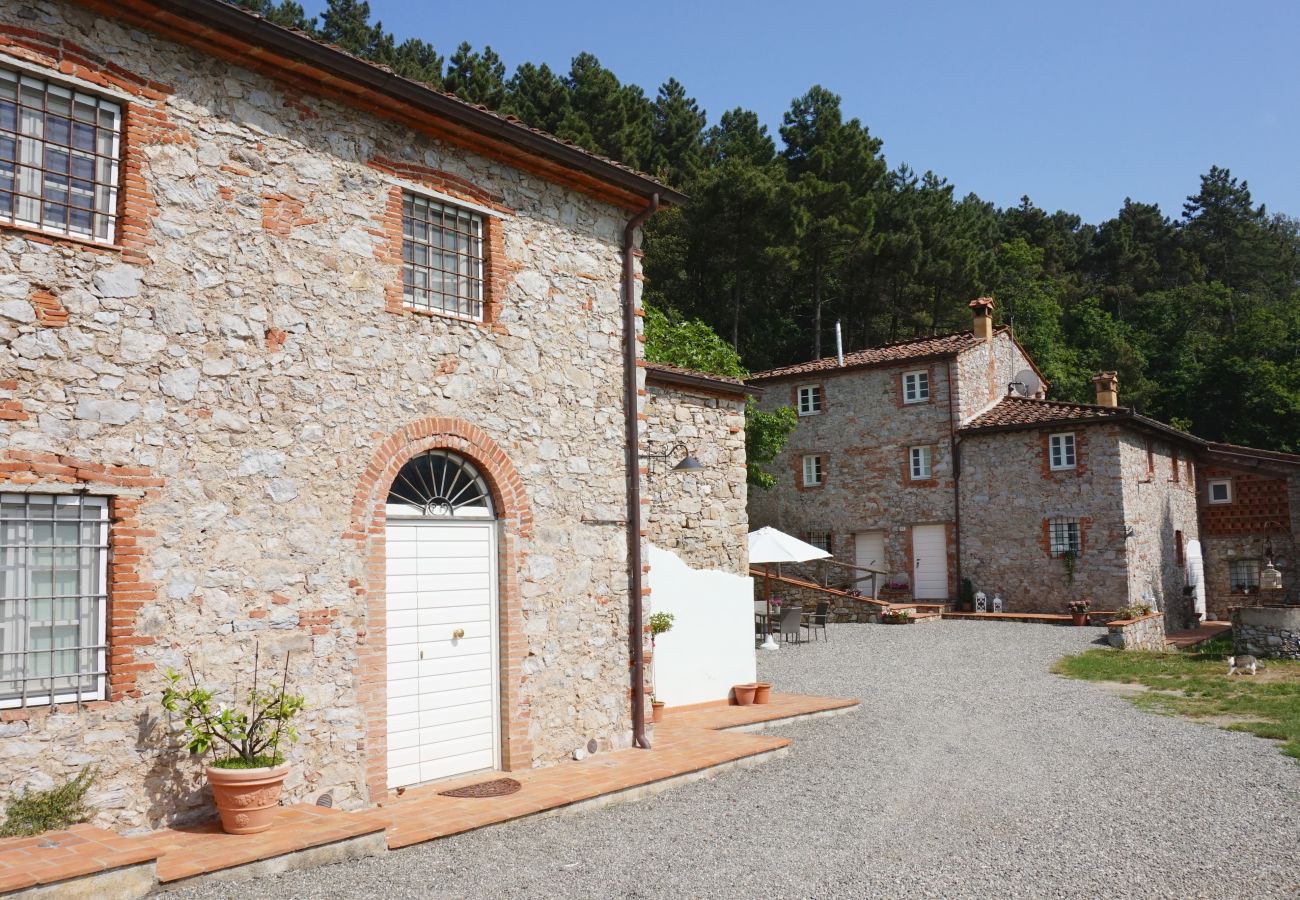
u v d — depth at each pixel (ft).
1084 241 203.00
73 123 21.20
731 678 42.47
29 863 16.93
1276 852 22.40
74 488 20.16
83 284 20.67
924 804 26.66
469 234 29.30
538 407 30.09
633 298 33.45
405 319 26.73
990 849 22.53
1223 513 95.04
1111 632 65.26
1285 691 46.80
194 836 20.43
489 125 28.04
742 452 45.47
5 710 18.99
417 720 26.61
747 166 115.34
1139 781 29.40
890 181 146.61
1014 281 155.33
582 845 22.49
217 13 22.12
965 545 83.15
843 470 90.43
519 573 29.01
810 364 94.63
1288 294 210.38
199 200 22.75
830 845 22.75
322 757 23.79
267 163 24.13
